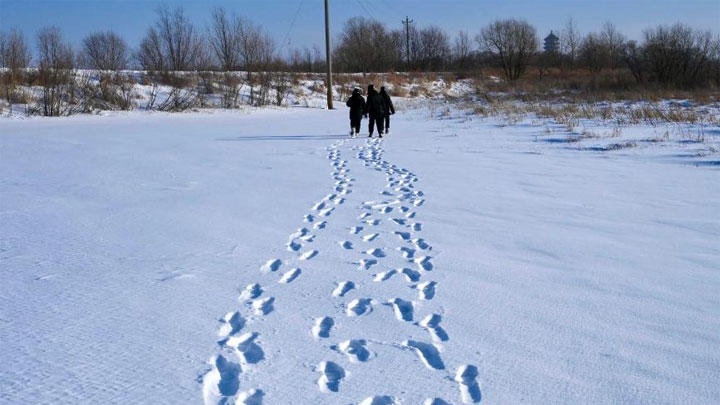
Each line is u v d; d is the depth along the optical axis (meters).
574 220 6.73
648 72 32.78
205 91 31.69
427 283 4.72
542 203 7.64
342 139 16.02
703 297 4.34
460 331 3.81
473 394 3.04
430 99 36.81
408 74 46.91
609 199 7.82
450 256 5.42
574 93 31.41
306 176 9.98
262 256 5.46
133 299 4.39
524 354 3.49
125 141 15.38
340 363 3.38
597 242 5.82
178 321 3.98
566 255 5.41
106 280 4.82
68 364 3.36
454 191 8.49
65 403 2.94
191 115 25.98
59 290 4.59
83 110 24.53
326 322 3.98
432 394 3.04
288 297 4.43
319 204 7.72
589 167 10.49
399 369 3.30
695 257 5.29
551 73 48.25
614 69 46.31
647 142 13.00
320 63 53.34
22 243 5.94
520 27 45.81
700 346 3.56
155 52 33.91
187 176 10.03
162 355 3.47
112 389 3.08
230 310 4.18
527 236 6.07
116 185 9.20
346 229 6.41
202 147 14.14
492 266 5.12
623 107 21.61
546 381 3.17
